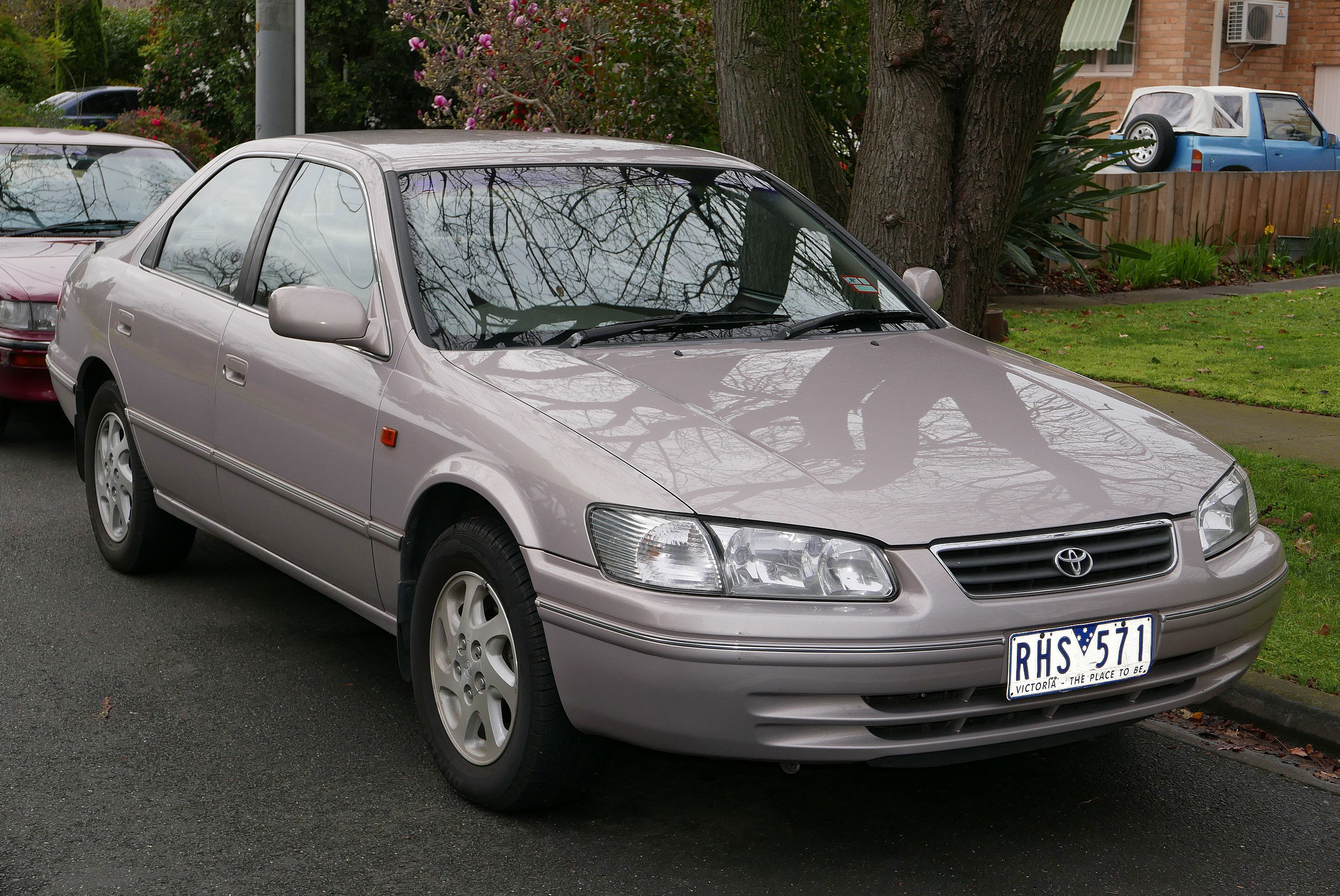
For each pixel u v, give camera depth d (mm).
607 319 3998
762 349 3955
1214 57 23344
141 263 5375
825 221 4816
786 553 3025
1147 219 15273
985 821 3607
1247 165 20016
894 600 3029
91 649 4750
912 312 4535
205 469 4754
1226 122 20156
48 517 6395
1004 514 3150
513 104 11164
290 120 10414
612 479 3168
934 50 6324
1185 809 3701
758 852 3404
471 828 3502
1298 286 14500
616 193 4449
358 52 21891
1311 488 6457
